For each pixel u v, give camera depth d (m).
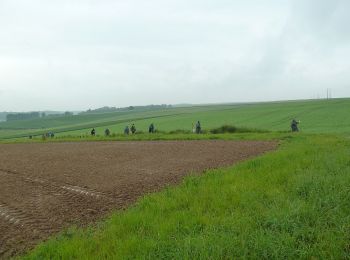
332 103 112.00
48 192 13.70
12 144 44.84
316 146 21.36
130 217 9.20
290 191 10.26
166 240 7.59
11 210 11.29
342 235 7.01
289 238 6.98
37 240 8.69
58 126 159.00
